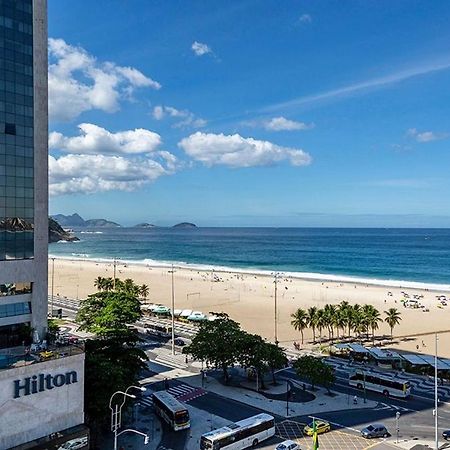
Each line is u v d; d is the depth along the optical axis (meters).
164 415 71.88
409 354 111.31
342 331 136.50
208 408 78.38
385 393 85.19
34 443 55.22
